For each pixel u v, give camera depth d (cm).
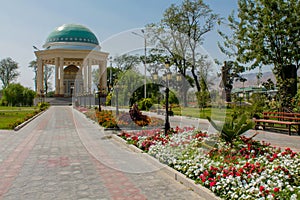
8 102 4656
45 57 4466
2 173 551
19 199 420
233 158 562
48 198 423
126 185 477
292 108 1283
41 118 1905
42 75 4819
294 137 957
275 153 598
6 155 718
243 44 1677
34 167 596
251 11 1579
